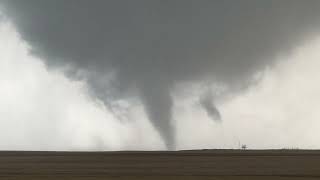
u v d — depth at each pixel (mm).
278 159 177375
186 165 150875
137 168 138125
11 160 178875
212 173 120312
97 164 156250
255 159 180250
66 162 166625
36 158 193875
